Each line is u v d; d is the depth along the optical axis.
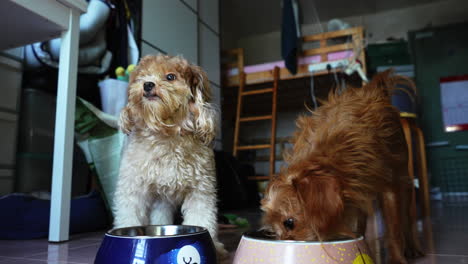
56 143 1.61
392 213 1.20
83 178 2.48
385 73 1.44
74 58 1.65
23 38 1.72
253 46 7.49
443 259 1.25
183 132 1.35
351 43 4.39
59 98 1.62
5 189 2.19
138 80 1.40
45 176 2.35
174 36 3.48
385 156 1.11
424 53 5.20
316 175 0.95
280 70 4.69
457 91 5.03
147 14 3.10
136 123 1.41
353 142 1.05
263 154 6.50
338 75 4.49
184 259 0.85
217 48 4.42
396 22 6.62
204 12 4.17
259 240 0.88
